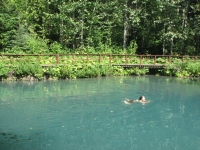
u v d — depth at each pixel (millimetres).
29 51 26328
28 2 32375
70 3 29547
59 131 9289
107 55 26141
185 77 23297
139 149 8031
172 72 24219
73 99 13852
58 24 30172
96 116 11047
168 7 30609
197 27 31922
